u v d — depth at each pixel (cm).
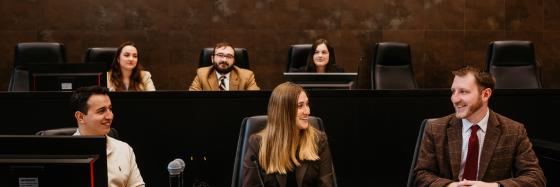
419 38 673
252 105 364
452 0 671
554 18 676
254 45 671
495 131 258
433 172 262
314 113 368
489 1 672
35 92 354
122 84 454
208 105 362
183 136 361
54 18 659
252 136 265
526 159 252
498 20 674
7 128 354
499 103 378
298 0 668
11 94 353
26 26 659
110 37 663
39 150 177
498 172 254
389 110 371
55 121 355
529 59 558
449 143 261
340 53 674
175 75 670
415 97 370
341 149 369
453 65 677
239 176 264
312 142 261
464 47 676
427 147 265
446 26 673
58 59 525
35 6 658
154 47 667
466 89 254
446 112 371
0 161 172
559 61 680
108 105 269
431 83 678
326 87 397
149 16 664
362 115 369
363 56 674
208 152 363
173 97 360
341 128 368
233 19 668
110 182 261
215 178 364
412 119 370
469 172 256
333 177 262
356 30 672
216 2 666
